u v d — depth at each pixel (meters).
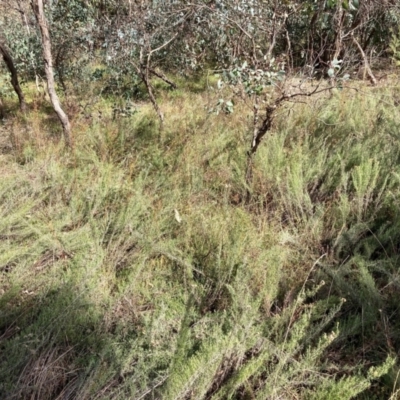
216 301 2.28
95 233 2.74
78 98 6.57
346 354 1.95
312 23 6.11
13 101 7.14
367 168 2.85
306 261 2.44
